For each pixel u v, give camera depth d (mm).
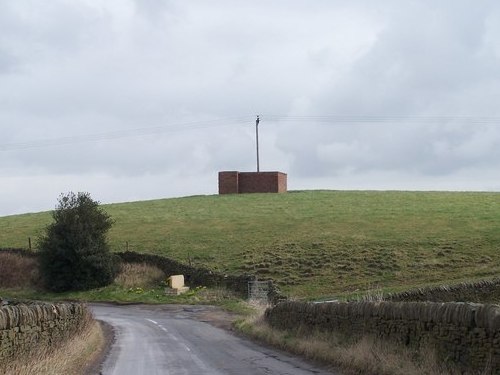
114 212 90500
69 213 58094
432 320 13219
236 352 21391
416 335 13977
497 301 38156
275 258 58031
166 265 58594
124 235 72812
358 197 94500
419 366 12688
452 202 84812
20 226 83500
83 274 57344
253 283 49750
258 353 20750
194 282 55562
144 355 21156
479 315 11516
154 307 48781
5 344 13289
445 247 56844
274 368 16750
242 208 87062
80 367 17266
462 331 12078
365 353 15031
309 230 68812
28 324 15352
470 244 57219
